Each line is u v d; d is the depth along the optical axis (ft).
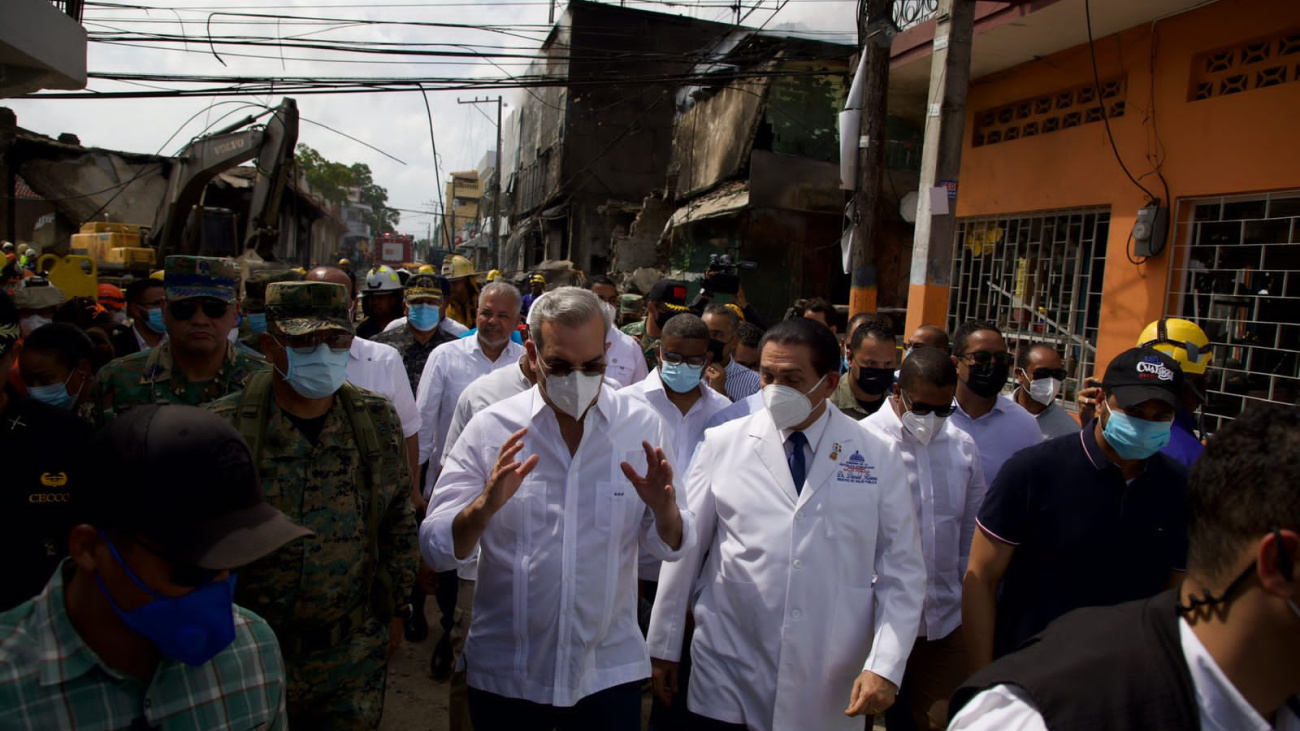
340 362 8.14
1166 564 8.22
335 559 8.30
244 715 4.89
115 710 4.52
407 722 12.95
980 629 8.70
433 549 7.94
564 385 7.80
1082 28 24.21
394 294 20.62
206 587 4.47
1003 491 8.75
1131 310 23.50
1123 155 23.97
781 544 8.70
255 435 8.22
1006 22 24.17
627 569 8.48
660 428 8.75
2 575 7.91
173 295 10.15
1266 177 20.12
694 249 55.36
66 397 11.24
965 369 12.09
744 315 21.65
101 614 4.41
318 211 119.65
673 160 67.41
